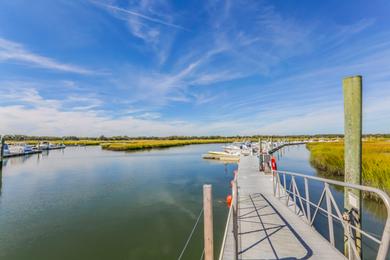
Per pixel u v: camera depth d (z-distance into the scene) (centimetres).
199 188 1264
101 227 773
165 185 1345
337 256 344
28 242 678
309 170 1778
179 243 664
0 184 1401
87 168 2034
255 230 451
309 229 450
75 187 1312
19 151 3331
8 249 640
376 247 580
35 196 1131
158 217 852
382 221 754
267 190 809
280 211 569
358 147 338
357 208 332
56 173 1778
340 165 1481
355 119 341
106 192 1198
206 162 2408
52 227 775
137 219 835
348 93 349
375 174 947
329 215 377
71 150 4738
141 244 661
